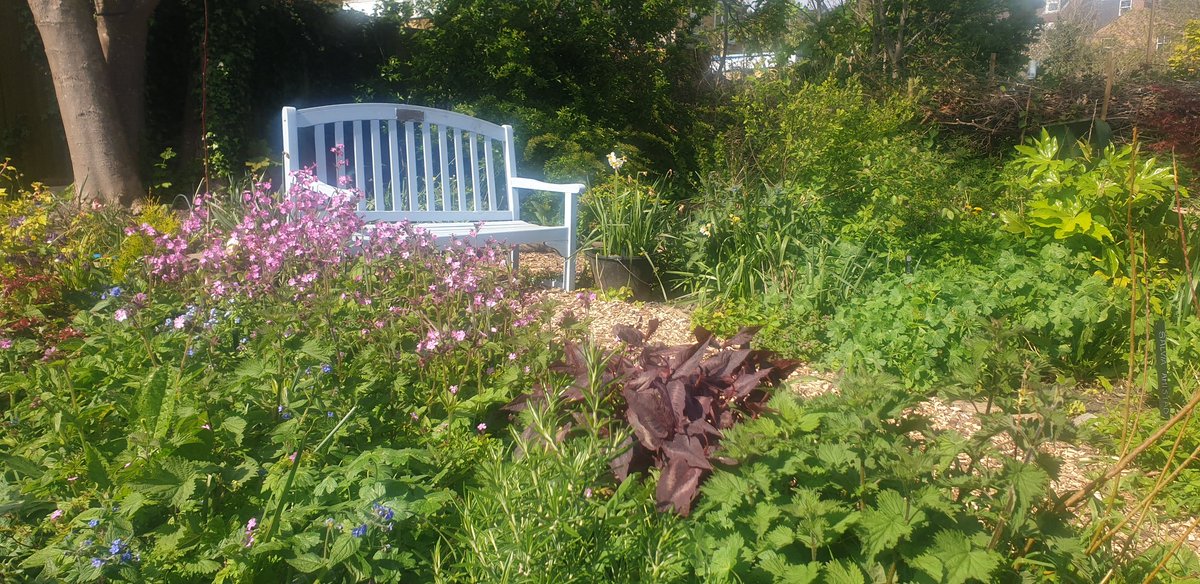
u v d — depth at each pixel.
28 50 10.08
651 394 2.36
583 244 6.11
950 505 1.90
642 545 2.12
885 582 1.93
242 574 1.94
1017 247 5.09
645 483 2.33
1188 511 2.88
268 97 10.52
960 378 2.13
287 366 2.75
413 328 3.17
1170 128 9.51
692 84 11.82
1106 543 2.28
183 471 2.10
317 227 3.43
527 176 8.82
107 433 2.48
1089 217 4.87
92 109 7.97
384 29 11.20
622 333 2.73
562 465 2.04
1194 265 4.84
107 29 8.95
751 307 4.98
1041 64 20.44
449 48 9.41
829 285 4.99
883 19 14.94
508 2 9.48
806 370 4.27
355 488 2.31
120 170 8.15
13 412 2.71
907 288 4.27
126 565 1.96
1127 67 13.30
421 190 7.36
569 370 2.77
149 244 4.52
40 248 4.42
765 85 8.91
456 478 2.48
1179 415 2.04
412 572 2.18
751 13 13.59
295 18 10.68
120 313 2.88
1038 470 1.90
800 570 1.93
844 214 5.77
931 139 8.23
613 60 10.33
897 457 2.05
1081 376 4.30
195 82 9.84
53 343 3.46
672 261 5.97
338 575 2.08
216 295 3.17
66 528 2.10
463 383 2.89
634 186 6.63
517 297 3.47
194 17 9.73
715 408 2.45
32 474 2.27
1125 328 4.23
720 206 5.98
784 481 2.18
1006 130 10.64
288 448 2.43
